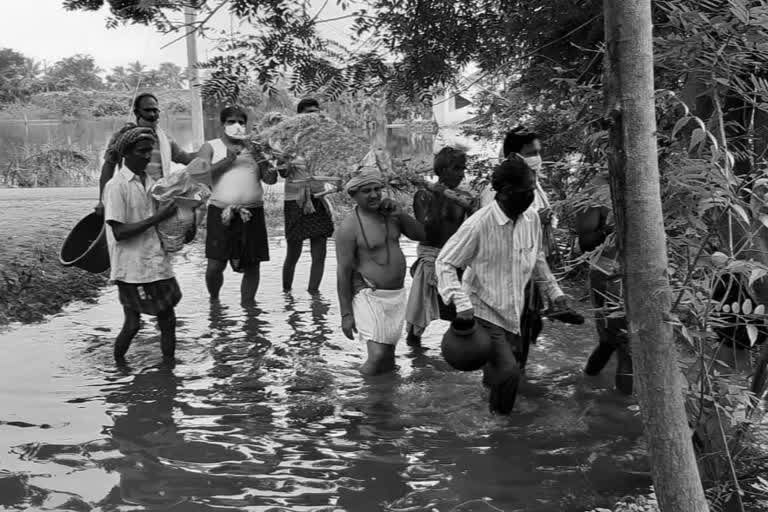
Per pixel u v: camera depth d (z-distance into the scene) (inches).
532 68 245.0
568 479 168.9
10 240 409.1
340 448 185.3
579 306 309.7
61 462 176.4
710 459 150.3
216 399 217.8
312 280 347.3
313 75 229.5
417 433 194.7
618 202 110.0
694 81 144.0
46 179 849.5
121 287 246.4
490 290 201.5
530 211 204.4
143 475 170.2
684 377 147.9
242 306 326.0
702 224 128.1
